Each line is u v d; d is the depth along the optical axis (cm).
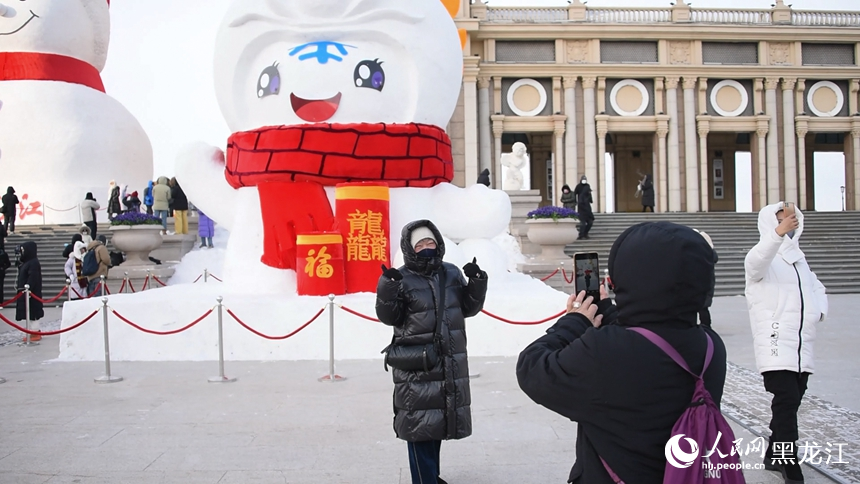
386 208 930
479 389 688
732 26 2969
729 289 1648
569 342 260
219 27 983
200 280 1634
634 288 235
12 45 2238
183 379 753
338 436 538
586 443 244
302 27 925
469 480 444
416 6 945
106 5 2405
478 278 428
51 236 1870
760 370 446
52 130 2220
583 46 2950
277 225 936
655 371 227
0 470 471
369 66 927
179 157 1038
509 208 1018
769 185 3005
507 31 2895
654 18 3016
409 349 408
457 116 2839
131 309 877
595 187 2923
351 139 913
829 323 1137
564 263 1506
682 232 237
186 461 486
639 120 2967
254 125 960
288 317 862
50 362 869
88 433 554
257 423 577
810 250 1941
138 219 1594
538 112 2938
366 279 918
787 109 3014
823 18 3070
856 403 614
